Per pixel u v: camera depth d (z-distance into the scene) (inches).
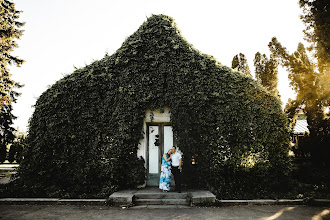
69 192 290.5
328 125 415.8
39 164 306.8
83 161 310.0
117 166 305.1
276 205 243.0
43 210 227.0
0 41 616.4
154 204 249.4
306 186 304.3
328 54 339.9
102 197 266.4
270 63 674.2
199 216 204.1
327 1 328.5
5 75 686.5
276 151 306.7
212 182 298.5
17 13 729.6
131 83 337.7
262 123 313.9
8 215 208.2
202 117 323.6
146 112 340.5
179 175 274.8
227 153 307.6
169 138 342.3
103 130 322.3
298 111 501.7
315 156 421.7
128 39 363.3
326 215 206.8
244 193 275.0
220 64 350.6
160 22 370.0
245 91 326.6
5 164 1015.6
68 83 337.7
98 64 351.3
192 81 332.8
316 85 427.8
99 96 335.3
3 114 690.2
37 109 327.3
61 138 315.9
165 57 346.9
